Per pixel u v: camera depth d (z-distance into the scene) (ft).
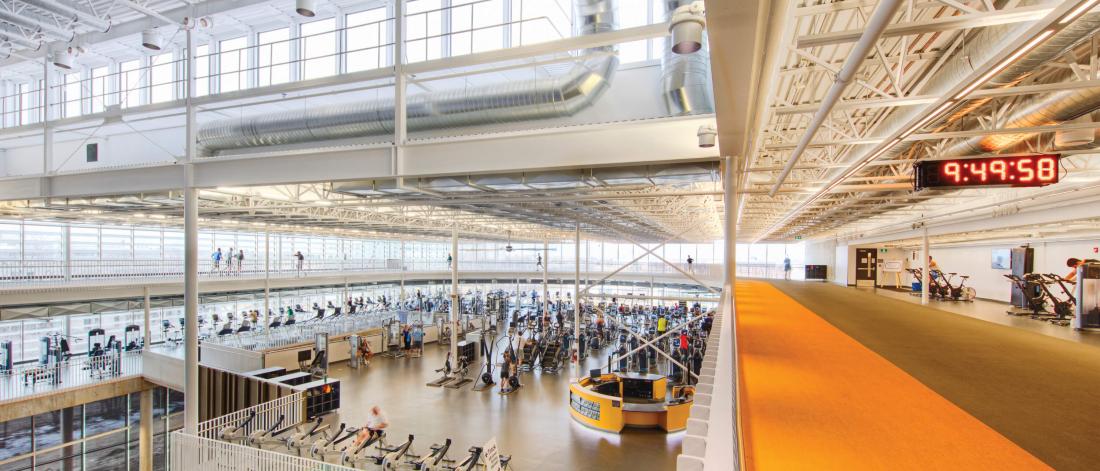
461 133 33.40
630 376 51.47
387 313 95.20
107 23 44.09
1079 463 12.09
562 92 29.81
